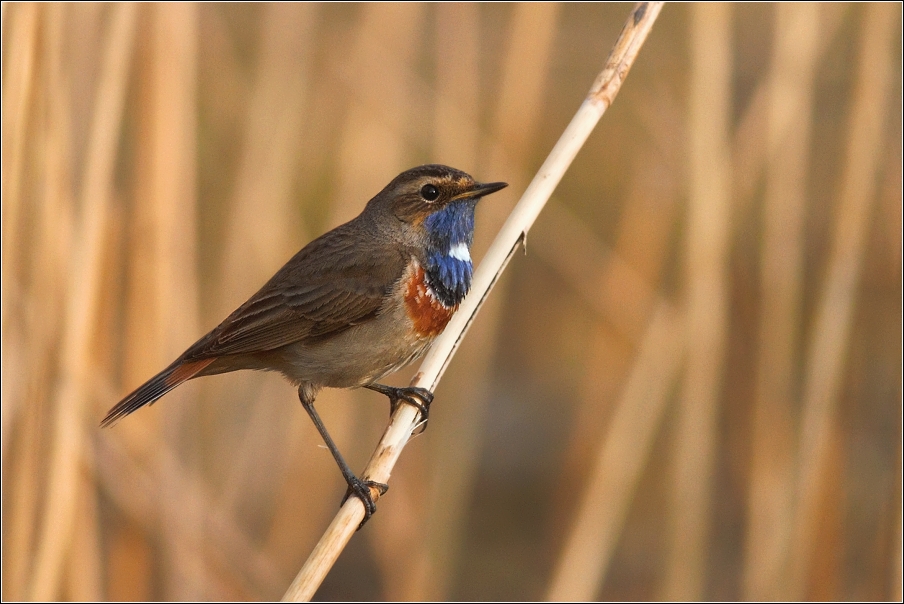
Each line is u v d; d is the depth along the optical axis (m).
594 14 17.53
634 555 15.78
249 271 12.44
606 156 20.09
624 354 14.49
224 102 14.49
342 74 13.91
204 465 12.39
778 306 11.71
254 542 12.97
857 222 11.30
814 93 12.72
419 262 10.12
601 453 11.64
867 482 14.73
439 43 13.08
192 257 11.61
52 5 10.12
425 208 10.20
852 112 11.34
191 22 11.39
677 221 13.66
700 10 11.42
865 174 11.27
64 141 10.30
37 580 9.76
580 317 20.08
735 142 11.81
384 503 13.16
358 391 13.78
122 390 11.04
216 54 14.59
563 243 15.55
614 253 13.90
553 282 20.48
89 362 10.43
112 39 10.56
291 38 12.77
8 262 9.95
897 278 15.74
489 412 18.72
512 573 15.42
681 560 11.52
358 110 13.49
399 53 13.59
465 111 12.98
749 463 11.91
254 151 12.64
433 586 12.30
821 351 11.27
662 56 15.71
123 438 11.20
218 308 12.43
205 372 10.12
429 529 12.36
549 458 17.55
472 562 15.69
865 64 11.30
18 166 9.93
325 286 9.90
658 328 11.94
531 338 20.19
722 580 14.62
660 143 14.28
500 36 14.92
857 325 14.55
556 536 15.26
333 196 13.40
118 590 11.25
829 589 11.44
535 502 16.84
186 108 11.40
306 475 12.88
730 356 15.91
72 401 10.11
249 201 12.54
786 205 11.66
